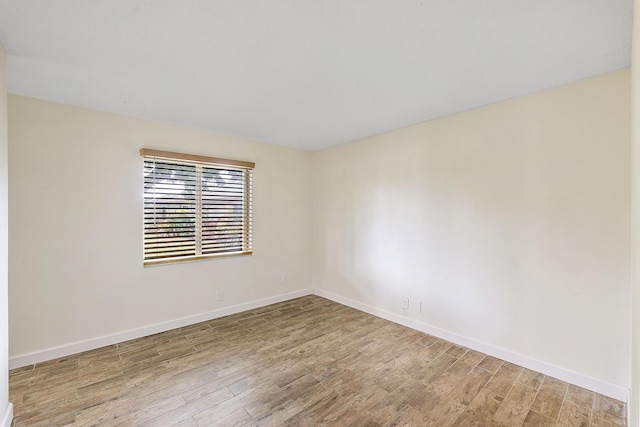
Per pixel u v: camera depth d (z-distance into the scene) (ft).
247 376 7.48
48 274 8.26
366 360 8.31
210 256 11.44
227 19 4.79
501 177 8.34
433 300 10.00
